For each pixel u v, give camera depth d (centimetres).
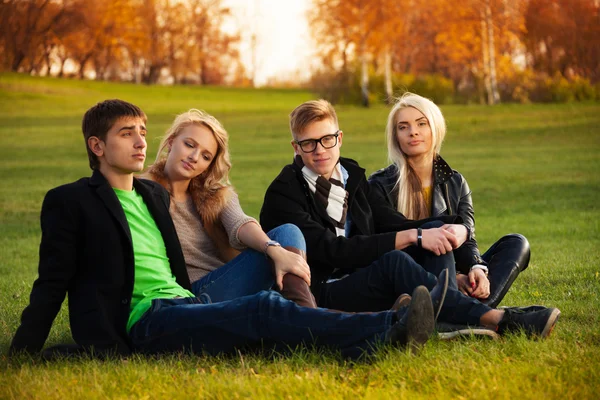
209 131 493
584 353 409
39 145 3123
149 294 442
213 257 505
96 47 8531
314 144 516
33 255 1059
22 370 393
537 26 6625
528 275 734
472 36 5547
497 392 347
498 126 3453
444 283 408
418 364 384
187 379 379
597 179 1936
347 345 403
